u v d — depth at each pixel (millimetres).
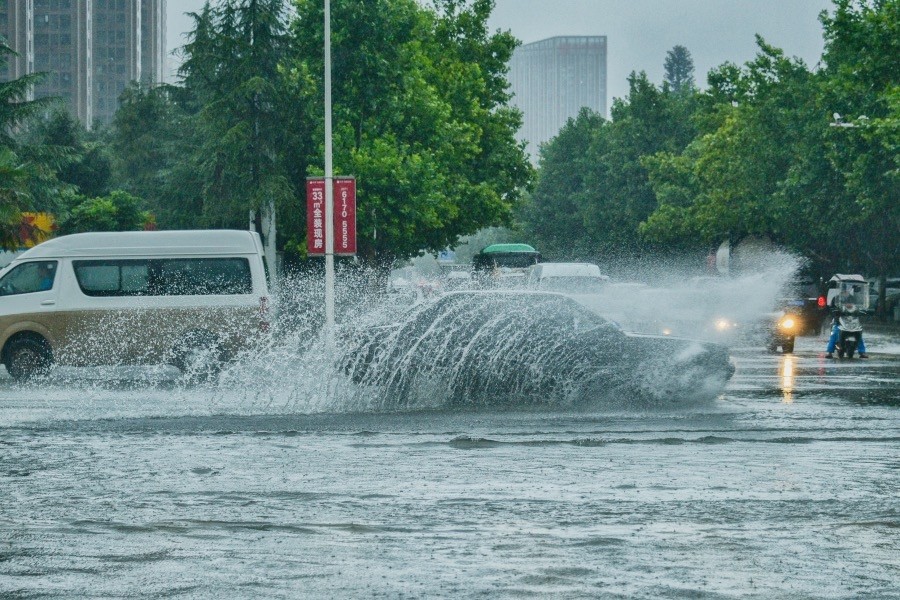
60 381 54781
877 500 23156
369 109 113125
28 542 19188
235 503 22953
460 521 21016
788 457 29109
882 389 49344
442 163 122500
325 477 26047
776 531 20047
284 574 16781
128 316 56062
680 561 17641
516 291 43688
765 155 160750
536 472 26734
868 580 16422
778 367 64312
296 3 113000
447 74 142375
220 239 56750
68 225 136875
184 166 131000
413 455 29406
